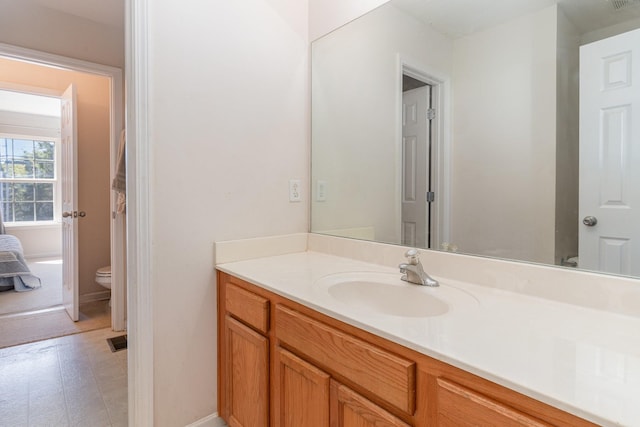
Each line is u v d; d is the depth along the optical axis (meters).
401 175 1.45
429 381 0.72
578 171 0.99
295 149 1.77
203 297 1.45
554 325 0.82
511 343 0.72
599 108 0.95
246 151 1.57
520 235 1.11
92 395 1.77
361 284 1.27
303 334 1.03
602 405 0.51
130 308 1.31
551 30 1.04
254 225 1.61
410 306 1.15
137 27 1.25
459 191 1.27
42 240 5.61
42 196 5.70
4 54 2.15
